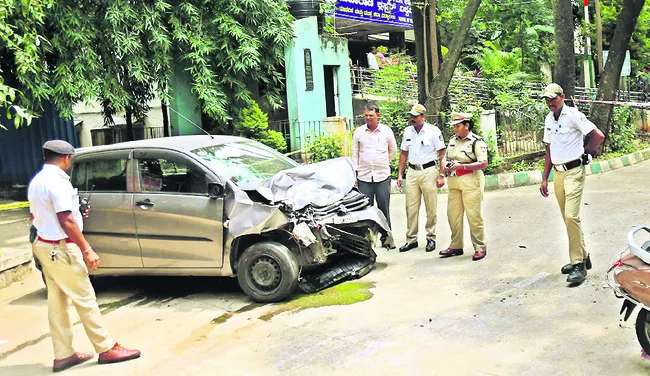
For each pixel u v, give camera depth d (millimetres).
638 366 4375
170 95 12781
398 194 12477
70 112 11719
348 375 4586
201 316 6184
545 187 6551
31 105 11617
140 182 6773
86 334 5492
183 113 13734
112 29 11859
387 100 14305
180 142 6996
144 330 5922
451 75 13203
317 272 7020
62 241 4898
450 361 4676
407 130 7926
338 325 5605
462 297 6070
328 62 15781
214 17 13125
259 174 6848
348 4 18812
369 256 7250
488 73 16078
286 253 6254
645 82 23297
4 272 7680
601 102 13883
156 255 6680
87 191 6969
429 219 7945
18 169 13766
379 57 19469
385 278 6922
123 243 6793
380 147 7895
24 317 6539
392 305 6008
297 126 14805
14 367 5266
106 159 6949
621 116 14914
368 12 19797
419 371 4551
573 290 6000
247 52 13031
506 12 21484
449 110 13500
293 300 6410
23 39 9445
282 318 5914
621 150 14844
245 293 6668
